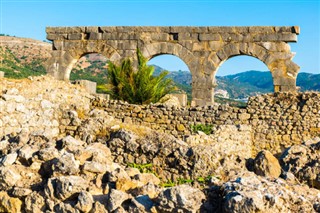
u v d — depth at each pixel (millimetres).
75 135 14305
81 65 108562
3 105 14469
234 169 8852
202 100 27531
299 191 6590
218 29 27484
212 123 20234
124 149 9984
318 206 6133
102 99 20328
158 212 6184
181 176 9047
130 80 23578
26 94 15500
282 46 26844
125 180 6953
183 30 27844
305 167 8039
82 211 6445
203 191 6402
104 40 28734
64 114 15617
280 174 8242
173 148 9461
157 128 20141
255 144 20625
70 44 29250
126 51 28422
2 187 7332
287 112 20609
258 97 20922
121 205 6426
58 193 6676
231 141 17297
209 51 27562
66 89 18062
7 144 9289
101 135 12992
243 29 27219
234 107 20656
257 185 6215
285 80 26750
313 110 20422
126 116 20234
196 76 27656
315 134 20344
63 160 7207
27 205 6844
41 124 15703
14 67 81062
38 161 7617
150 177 7617
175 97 25625
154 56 28703
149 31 28234
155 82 23750
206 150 9094
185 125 20016
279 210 5898
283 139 20531
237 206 5762
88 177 7137
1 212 7035
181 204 6047
